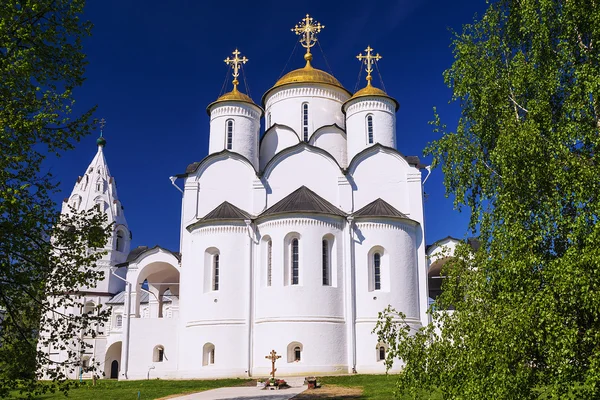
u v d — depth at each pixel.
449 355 13.90
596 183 14.62
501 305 13.43
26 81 16.92
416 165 39.28
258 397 25.02
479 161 19.78
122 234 64.31
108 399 26.53
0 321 16.11
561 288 12.59
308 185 38.91
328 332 34.28
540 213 15.54
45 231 16.59
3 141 15.48
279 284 34.88
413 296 36.28
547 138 16.66
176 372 37.03
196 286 36.69
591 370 11.77
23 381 15.28
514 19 21.02
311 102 45.66
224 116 42.31
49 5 18.00
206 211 39.16
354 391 25.83
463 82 21.12
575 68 17.66
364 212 37.19
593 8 17.30
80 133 17.48
